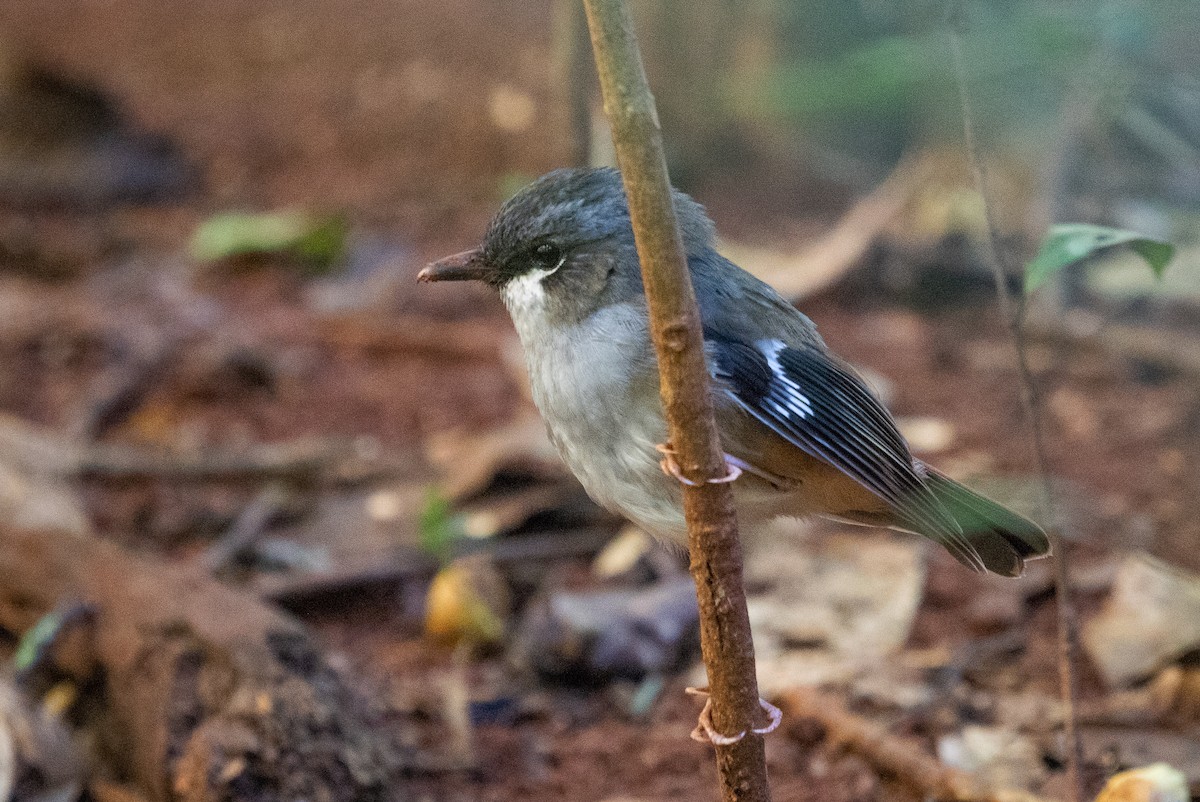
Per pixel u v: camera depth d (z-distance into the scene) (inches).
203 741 295.4
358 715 323.0
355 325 595.5
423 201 735.7
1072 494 453.7
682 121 721.6
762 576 404.2
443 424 519.2
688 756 335.0
